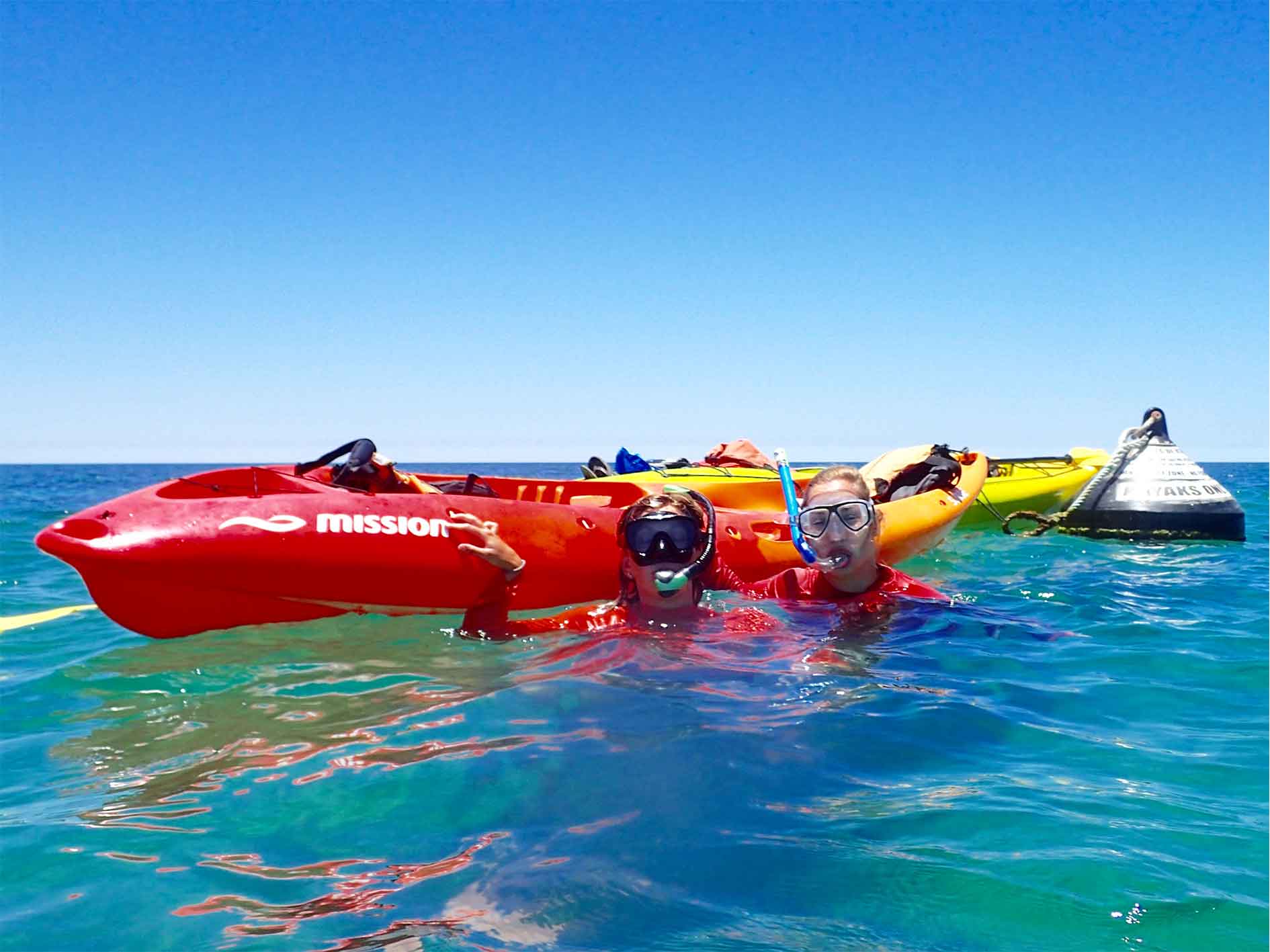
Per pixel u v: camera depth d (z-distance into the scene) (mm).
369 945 1556
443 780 2301
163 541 3713
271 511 3953
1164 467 8188
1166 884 1752
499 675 3273
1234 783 2305
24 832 2066
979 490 7184
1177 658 3609
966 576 5918
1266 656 3621
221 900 1733
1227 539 7930
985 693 3076
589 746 2508
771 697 2939
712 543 3719
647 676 3143
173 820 2115
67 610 4980
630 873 1800
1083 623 4281
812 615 3934
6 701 3160
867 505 3908
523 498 5598
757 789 2219
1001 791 2221
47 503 17156
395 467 4715
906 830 1996
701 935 1575
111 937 1604
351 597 4066
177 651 3791
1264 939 1564
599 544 4676
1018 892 1717
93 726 2865
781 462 4312
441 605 4223
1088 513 8172
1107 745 2588
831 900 1692
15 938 1607
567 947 1537
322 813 2127
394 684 3223
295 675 3381
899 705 2896
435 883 1779
